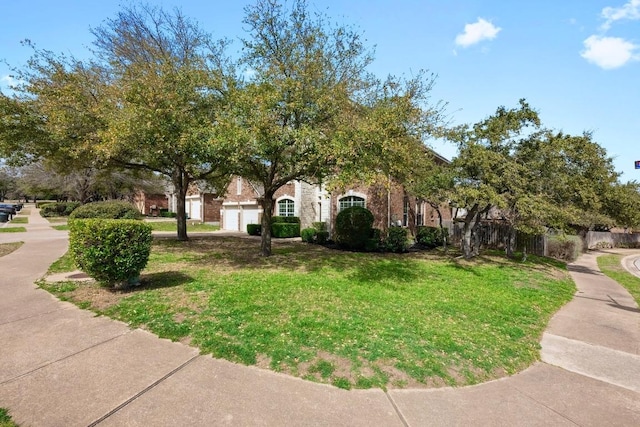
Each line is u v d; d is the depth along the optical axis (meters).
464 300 6.73
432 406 3.10
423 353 4.11
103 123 10.33
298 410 2.89
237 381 3.29
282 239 18.45
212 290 6.36
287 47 9.01
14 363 3.46
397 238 13.95
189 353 3.80
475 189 10.48
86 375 3.28
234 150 7.32
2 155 11.14
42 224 23.11
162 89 8.09
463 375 3.70
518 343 4.76
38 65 10.64
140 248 6.16
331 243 15.56
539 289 8.33
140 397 2.96
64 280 6.76
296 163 8.39
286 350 3.96
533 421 2.94
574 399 3.35
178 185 15.28
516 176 10.52
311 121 8.46
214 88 9.23
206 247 13.32
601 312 6.58
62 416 2.68
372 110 8.62
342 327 4.75
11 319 4.65
